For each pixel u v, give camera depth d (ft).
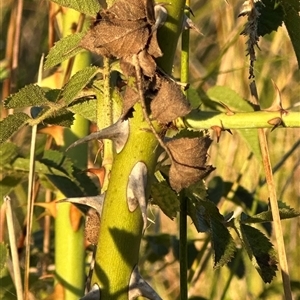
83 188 1.46
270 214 1.18
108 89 1.03
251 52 1.14
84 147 1.56
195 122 1.04
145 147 0.96
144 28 0.90
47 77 1.55
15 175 1.48
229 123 1.04
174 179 0.94
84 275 1.53
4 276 1.63
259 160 1.43
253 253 1.13
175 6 0.94
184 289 1.21
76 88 1.02
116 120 1.04
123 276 0.98
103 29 0.90
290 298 1.19
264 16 1.17
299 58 1.17
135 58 0.90
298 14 1.13
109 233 0.97
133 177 0.96
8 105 1.06
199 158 0.93
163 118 0.91
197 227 1.15
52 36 1.62
